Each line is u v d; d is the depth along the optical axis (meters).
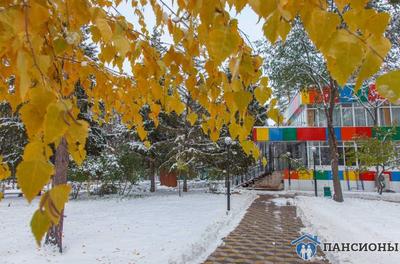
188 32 1.54
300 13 0.89
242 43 1.28
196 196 16.27
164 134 17.95
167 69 1.90
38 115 0.74
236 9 1.04
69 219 9.17
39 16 0.82
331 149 14.19
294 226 8.59
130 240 6.51
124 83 2.36
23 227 8.05
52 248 5.67
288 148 25.38
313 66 14.46
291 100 25.44
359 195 17.52
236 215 10.48
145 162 18.23
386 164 17.95
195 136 16.64
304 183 20.97
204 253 5.93
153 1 1.64
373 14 0.77
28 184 0.65
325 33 0.77
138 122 2.44
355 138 18.11
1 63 1.45
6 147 14.46
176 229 7.63
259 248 6.26
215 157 17.05
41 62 0.81
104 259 5.25
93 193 17.12
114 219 9.19
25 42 0.80
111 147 16.91
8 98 1.55
